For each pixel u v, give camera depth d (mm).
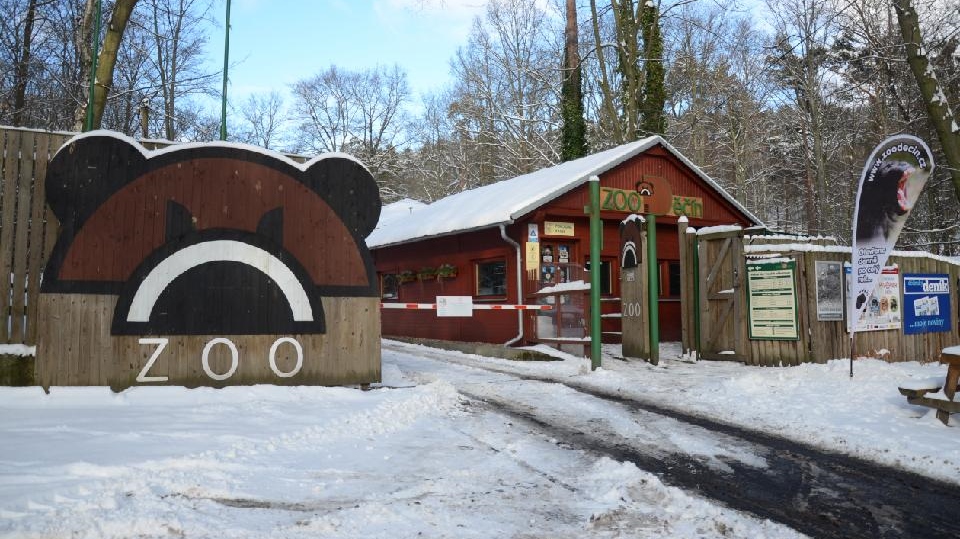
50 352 6875
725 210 17969
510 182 19922
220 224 7609
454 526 3838
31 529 3412
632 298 11992
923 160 8219
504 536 3715
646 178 16406
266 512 3953
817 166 27172
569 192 14984
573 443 5949
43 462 4547
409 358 12781
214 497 4160
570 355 12195
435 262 17719
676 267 16969
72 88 17938
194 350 7387
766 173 36812
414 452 5488
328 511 4020
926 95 12383
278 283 7785
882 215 8641
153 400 6938
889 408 7105
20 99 18844
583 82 30453
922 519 4164
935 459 5328
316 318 7918
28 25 18734
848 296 10477
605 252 15859
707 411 7363
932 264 11781
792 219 43406
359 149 50312
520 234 14531
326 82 50188
